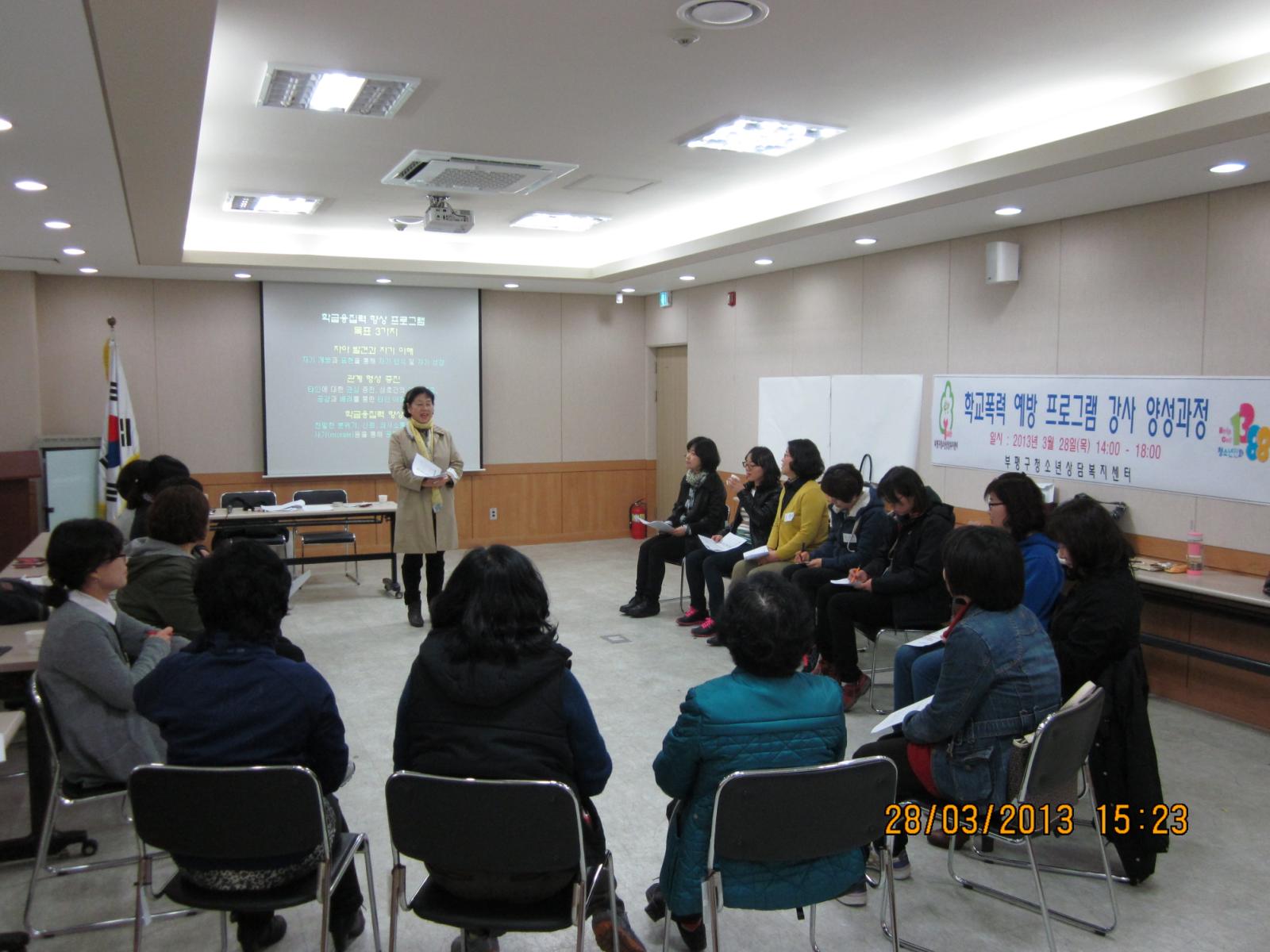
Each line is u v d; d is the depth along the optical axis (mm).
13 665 2668
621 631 5598
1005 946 2402
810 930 2379
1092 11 2834
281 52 3129
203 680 1932
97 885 2719
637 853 2895
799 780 1788
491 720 1845
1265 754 3725
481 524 8797
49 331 7293
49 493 7047
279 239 6957
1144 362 4500
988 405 5355
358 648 5203
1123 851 2627
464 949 2199
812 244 5852
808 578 4566
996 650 2264
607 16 2844
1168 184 4051
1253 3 2775
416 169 4820
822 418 6730
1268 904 2611
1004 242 5137
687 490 6004
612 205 5934
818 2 2748
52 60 2600
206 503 3033
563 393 9055
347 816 3129
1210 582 3973
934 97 3684
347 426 8172
